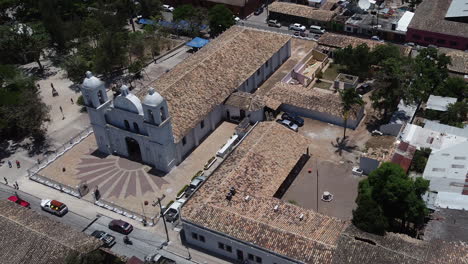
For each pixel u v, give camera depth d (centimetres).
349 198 7950
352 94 8950
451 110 9162
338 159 8831
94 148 9456
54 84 11906
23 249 6725
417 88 9238
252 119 9700
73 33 13125
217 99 9588
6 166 9244
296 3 14775
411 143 8519
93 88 8444
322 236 6412
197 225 6956
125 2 13475
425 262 5775
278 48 11306
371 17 13350
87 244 6669
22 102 9675
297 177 8481
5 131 10006
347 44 12038
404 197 6488
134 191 8344
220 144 9331
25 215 7312
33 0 14350
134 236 7531
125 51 11900
